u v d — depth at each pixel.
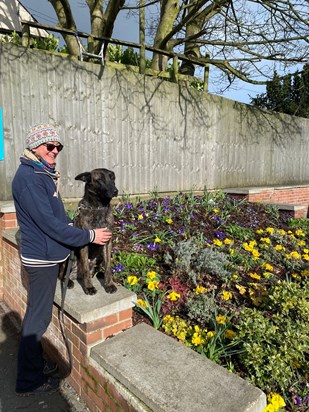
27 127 4.54
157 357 2.04
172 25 8.06
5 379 2.68
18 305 3.64
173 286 3.26
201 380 1.83
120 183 5.71
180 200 5.91
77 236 2.26
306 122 10.23
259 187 8.33
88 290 2.50
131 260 3.62
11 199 4.44
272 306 3.01
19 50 4.40
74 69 4.95
